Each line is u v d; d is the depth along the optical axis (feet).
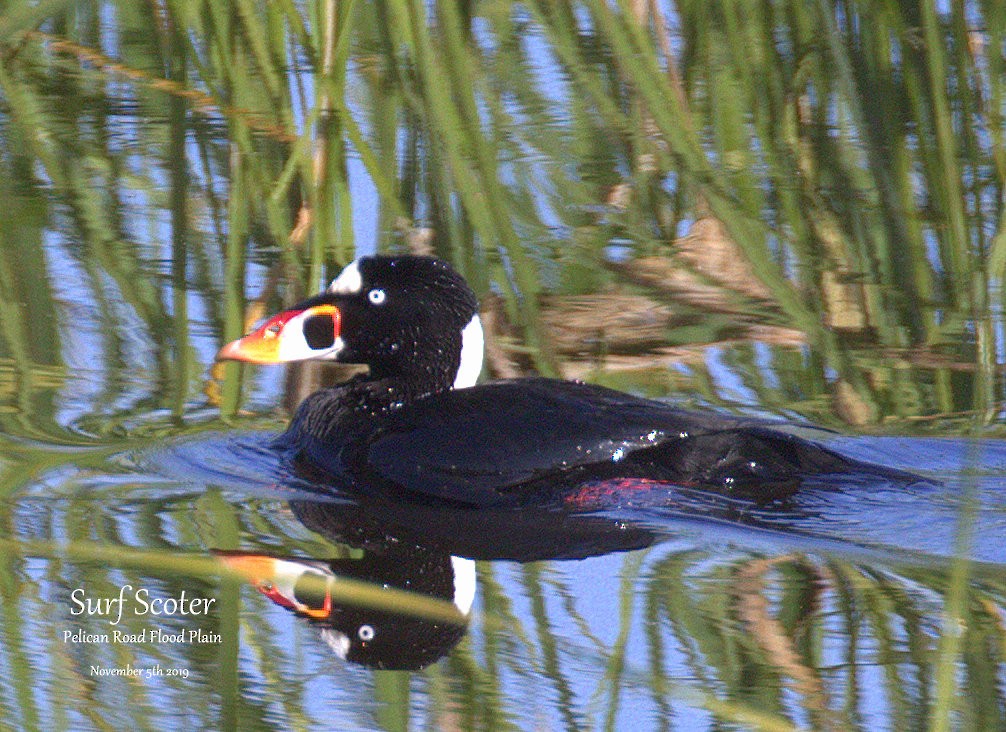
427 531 28.48
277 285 41.45
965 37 42.70
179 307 37.24
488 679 22.58
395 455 31.50
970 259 37.17
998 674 22.25
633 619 24.34
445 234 42.60
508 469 30.58
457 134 39.01
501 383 33.01
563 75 55.21
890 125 42.91
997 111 45.11
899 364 37.76
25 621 24.62
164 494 30.66
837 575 26.07
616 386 36.78
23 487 30.83
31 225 45.78
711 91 49.44
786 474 30.71
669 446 31.12
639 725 21.12
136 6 53.01
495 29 58.65
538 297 41.96
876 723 20.99
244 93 45.96
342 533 28.48
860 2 41.78
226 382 36.04
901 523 28.60
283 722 21.43
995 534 28.02
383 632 24.16
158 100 53.88
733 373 37.58
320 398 34.55
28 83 55.16
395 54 45.62
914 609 24.59
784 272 43.09
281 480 31.68
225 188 47.93
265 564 26.78
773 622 24.18
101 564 26.81
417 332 34.35
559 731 20.98
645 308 41.45
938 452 32.53
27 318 40.45
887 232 42.60
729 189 45.14
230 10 44.73
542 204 48.03
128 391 36.83
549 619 24.44
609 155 50.55
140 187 48.39
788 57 50.03
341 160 42.60
